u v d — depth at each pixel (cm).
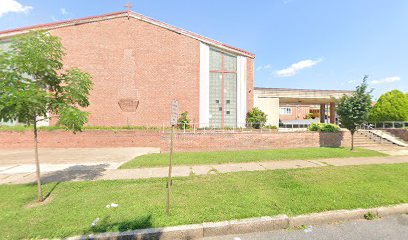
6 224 383
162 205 465
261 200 493
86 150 1483
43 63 497
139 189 580
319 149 1370
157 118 1981
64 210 441
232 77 2134
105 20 1941
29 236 349
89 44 1911
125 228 372
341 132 1606
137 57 1972
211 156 1109
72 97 567
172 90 2012
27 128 1606
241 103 2127
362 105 1293
